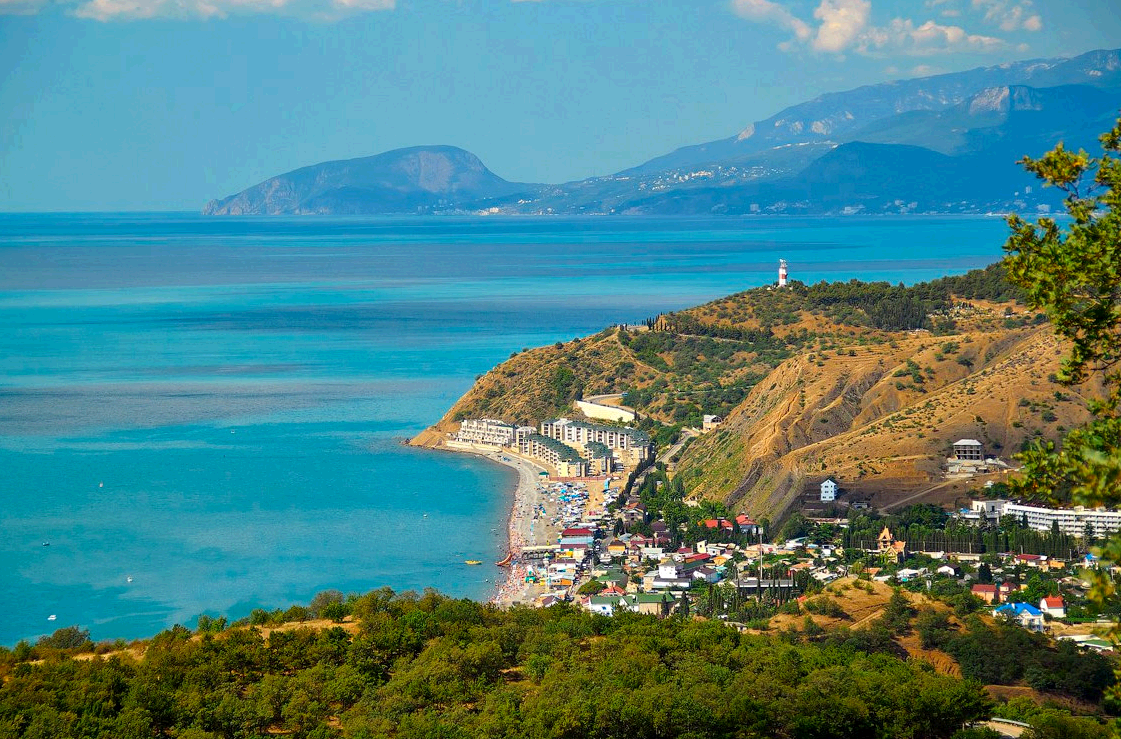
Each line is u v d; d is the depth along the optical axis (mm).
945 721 168375
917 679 176750
